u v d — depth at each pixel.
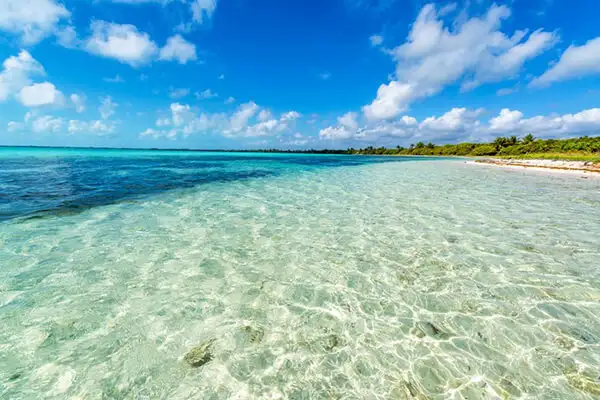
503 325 2.70
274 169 21.81
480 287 3.41
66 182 10.82
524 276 3.67
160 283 3.45
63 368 2.14
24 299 3.00
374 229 5.71
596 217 6.62
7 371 2.10
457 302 3.10
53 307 2.88
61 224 5.50
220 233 5.35
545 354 2.32
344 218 6.55
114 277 3.55
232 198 8.81
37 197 7.73
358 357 2.30
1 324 2.59
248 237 5.16
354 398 1.94
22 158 27.39
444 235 5.34
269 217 6.57
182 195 8.99
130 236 5.02
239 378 2.10
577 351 2.35
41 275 3.52
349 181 14.09
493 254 4.40
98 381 2.04
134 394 1.96
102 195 8.39
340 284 3.51
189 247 4.62
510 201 8.62
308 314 2.89
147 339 2.47
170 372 2.13
